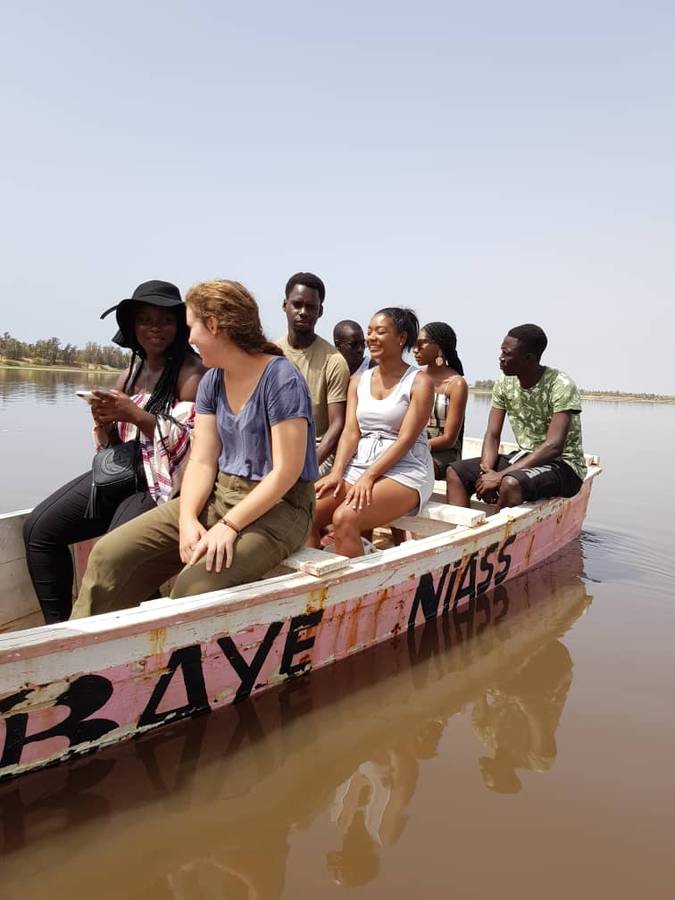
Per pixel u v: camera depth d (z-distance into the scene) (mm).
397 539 4953
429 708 3059
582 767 2611
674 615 4359
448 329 5715
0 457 8922
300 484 3084
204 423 3143
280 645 2941
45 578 3402
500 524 4328
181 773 2467
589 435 17109
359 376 4449
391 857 2090
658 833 2240
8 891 1907
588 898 1950
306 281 4734
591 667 3541
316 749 2682
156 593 3600
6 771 2227
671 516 7520
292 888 1948
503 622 4164
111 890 1924
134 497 3369
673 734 2871
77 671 2262
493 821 2275
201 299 2873
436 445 5535
